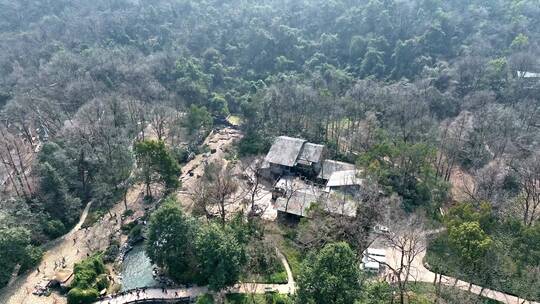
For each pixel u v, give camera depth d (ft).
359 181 315.58
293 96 451.53
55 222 303.27
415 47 542.57
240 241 258.57
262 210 324.39
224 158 414.41
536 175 287.69
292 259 269.64
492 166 322.75
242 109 472.44
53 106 445.37
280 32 627.05
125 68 536.42
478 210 267.18
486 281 228.22
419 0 618.03
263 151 413.18
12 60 577.02
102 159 354.33
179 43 639.76
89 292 240.94
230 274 240.12
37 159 339.98
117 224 316.60
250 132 447.01
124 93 483.51
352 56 581.53
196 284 254.06
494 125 378.73
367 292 205.26
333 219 273.33
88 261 262.67
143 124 443.32
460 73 482.69
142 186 369.09
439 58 531.50
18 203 296.92
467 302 221.87
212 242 240.53
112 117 416.67
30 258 268.62
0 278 254.06
